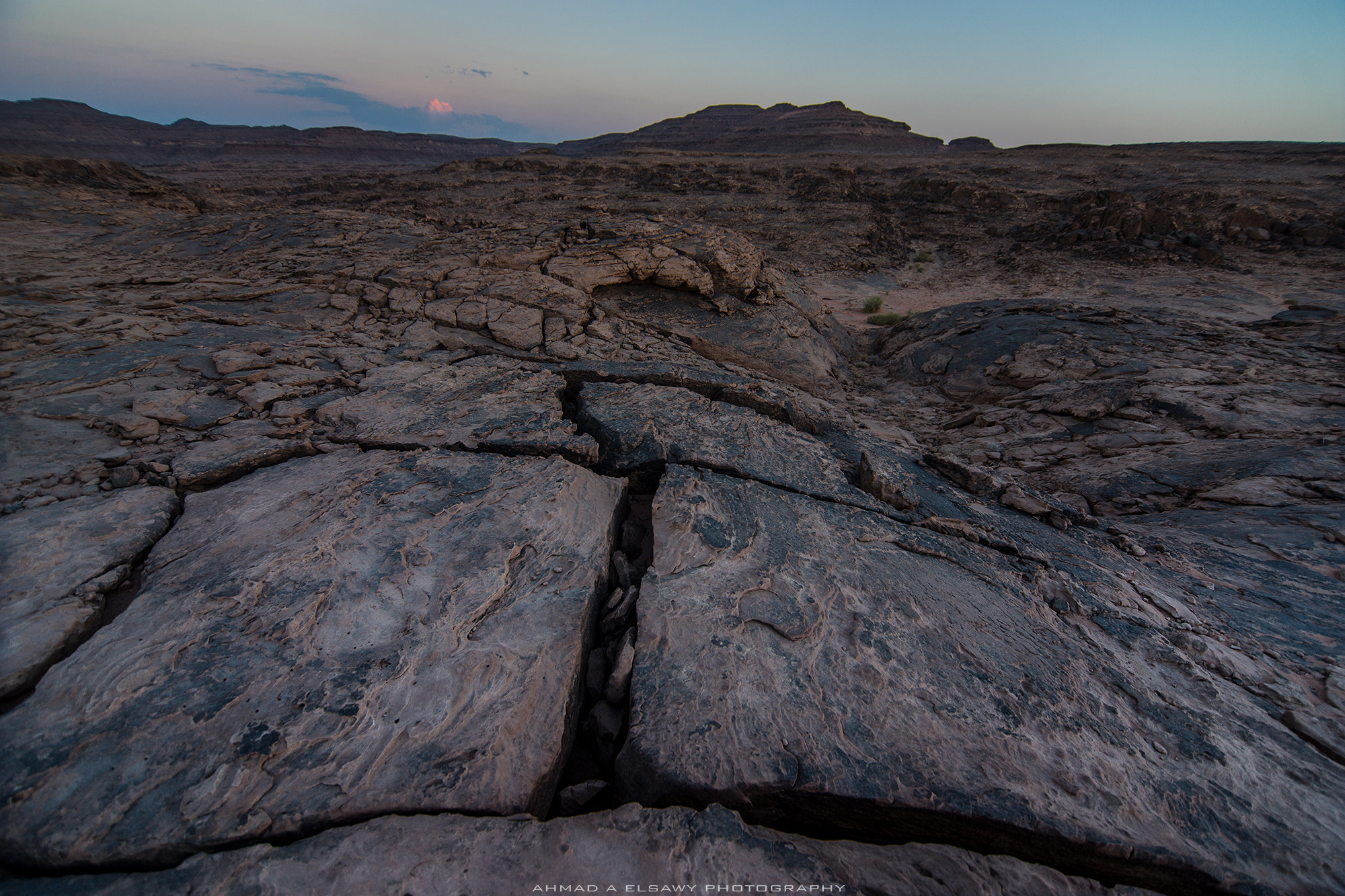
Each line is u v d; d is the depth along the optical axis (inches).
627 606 135.0
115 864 81.8
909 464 232.4
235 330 276.4
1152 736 109.9
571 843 85.4
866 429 302.8
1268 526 191.8
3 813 85.3
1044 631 137.1
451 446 190.2
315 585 127.8
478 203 1443.2
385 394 223.0
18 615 114.1
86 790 88.2
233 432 187.0
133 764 91.8
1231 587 163.8
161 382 214.7
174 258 409.1
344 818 87.7
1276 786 101.2
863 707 110.5
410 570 134.5
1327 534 181.8
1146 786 99.5
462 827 87.0
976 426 318.0
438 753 96.8
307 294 336.5
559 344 307.0
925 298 778.8
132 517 144.2
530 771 96.5
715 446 205.3
